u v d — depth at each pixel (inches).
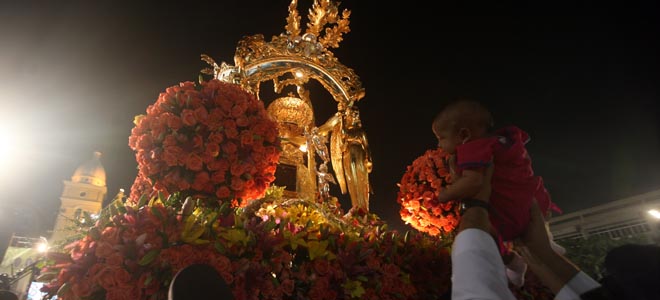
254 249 66.2
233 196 89.0
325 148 134.3
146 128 88.4
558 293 56.9
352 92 154.1
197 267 51.1
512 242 67.1
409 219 130.3
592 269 101.1
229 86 96.6
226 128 88.5
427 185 128.3
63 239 71.1
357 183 137.0
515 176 58.2
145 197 67.7
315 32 159.0
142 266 57.4
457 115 61.4
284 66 143.2
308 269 72.0
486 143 56.0
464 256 48.8
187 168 83.1
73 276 57.2
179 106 88.1
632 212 240.8
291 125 136.1
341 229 86.6
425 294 85.1
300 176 126.6
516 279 73.3
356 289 71.6
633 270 53.0
